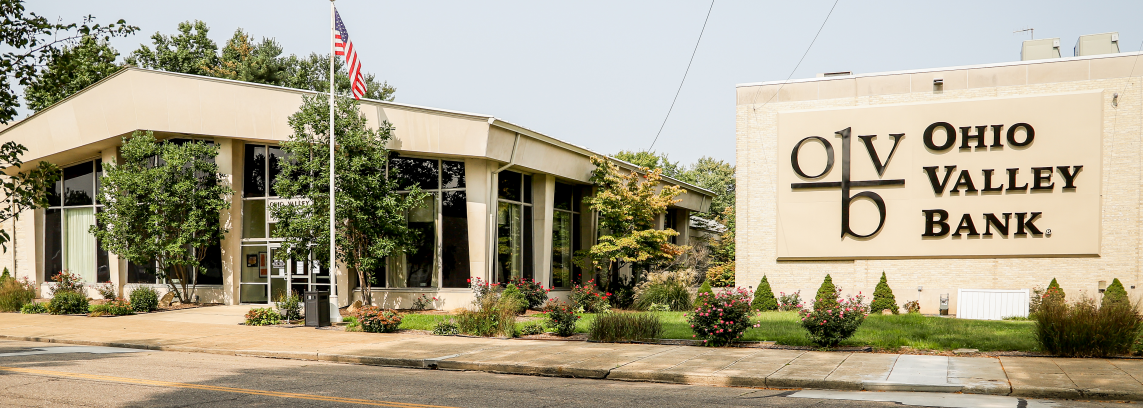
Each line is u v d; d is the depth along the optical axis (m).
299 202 24.28
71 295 23.12
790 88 24.81
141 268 27.19
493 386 10.44
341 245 22.33
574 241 29.94
